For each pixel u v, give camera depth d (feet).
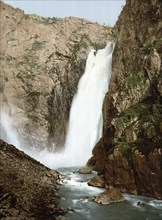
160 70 104.53
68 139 160.97
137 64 115.85
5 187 72.43
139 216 69.56
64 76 181.98
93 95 154.51
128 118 100.58
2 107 180.86
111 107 118.52
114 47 144.25
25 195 72.90
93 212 71.51
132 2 136.05
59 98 178.91
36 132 179.73
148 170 84.53
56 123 176.76
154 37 115.65
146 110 99.66
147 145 88.74
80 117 157.69
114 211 72.43
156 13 120.78
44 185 85.30
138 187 86.38
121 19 142.72
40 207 69.21
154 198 82.58
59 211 69.77
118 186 88.99
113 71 129.08
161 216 69.67
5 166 84.89
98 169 113.29
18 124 179.63
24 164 93.61
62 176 101.60
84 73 170.60
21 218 59.98
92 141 143.02
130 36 129.90
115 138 99.81
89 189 89.35
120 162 89.40
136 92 109.29
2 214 59.31
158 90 99.91
